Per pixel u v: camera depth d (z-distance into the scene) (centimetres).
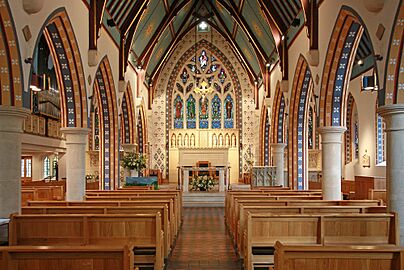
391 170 803
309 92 1711
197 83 2927
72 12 1178
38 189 1395
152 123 2894
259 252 716
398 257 415
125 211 834
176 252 952
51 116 2334
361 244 702
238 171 2886
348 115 2267
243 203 973
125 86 1808
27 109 846
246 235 728
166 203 991
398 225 702
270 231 704
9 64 816
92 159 2753
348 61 1240
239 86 2917
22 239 689
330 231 702
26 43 858
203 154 2823
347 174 2261
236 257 900
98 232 695
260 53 2223
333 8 1171
